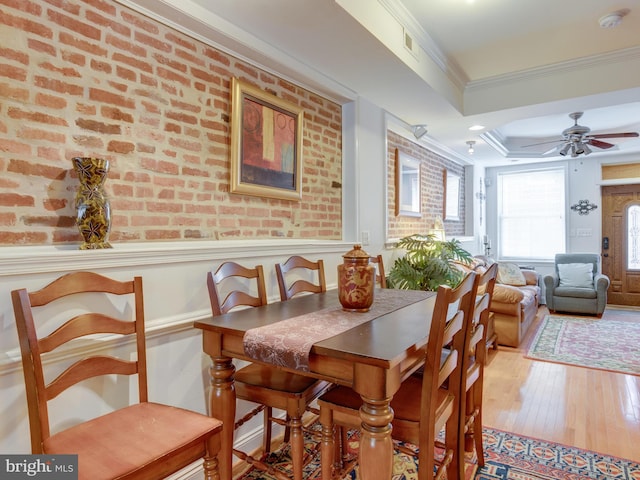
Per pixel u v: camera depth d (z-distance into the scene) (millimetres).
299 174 2660
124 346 1574
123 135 1690
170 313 1732
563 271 5906
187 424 1270
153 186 1807
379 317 1654
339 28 2121
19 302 1129
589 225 6328
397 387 1198
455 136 4617
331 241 2955
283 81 2584
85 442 1151
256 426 2178
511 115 3771
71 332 1266
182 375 1787
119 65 1680
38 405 1137
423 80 2873
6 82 1345
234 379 1727
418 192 4527
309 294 2385
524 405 2672
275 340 1351
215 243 1993
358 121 3184
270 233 2484
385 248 3637
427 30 2766
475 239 6395
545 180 6688
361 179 3242
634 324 4992
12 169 1356
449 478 1666
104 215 1484
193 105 1993
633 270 6238
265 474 1938
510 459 2031
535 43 2963
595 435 2264
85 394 1447
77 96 1537
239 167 2205
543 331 4672
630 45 3000
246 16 1987
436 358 1259
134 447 1134
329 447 1493
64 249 1445
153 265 1663
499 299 3986
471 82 3680
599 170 6242
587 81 3236
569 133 4434
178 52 1923
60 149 1481
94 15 1597
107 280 1397
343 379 1237
